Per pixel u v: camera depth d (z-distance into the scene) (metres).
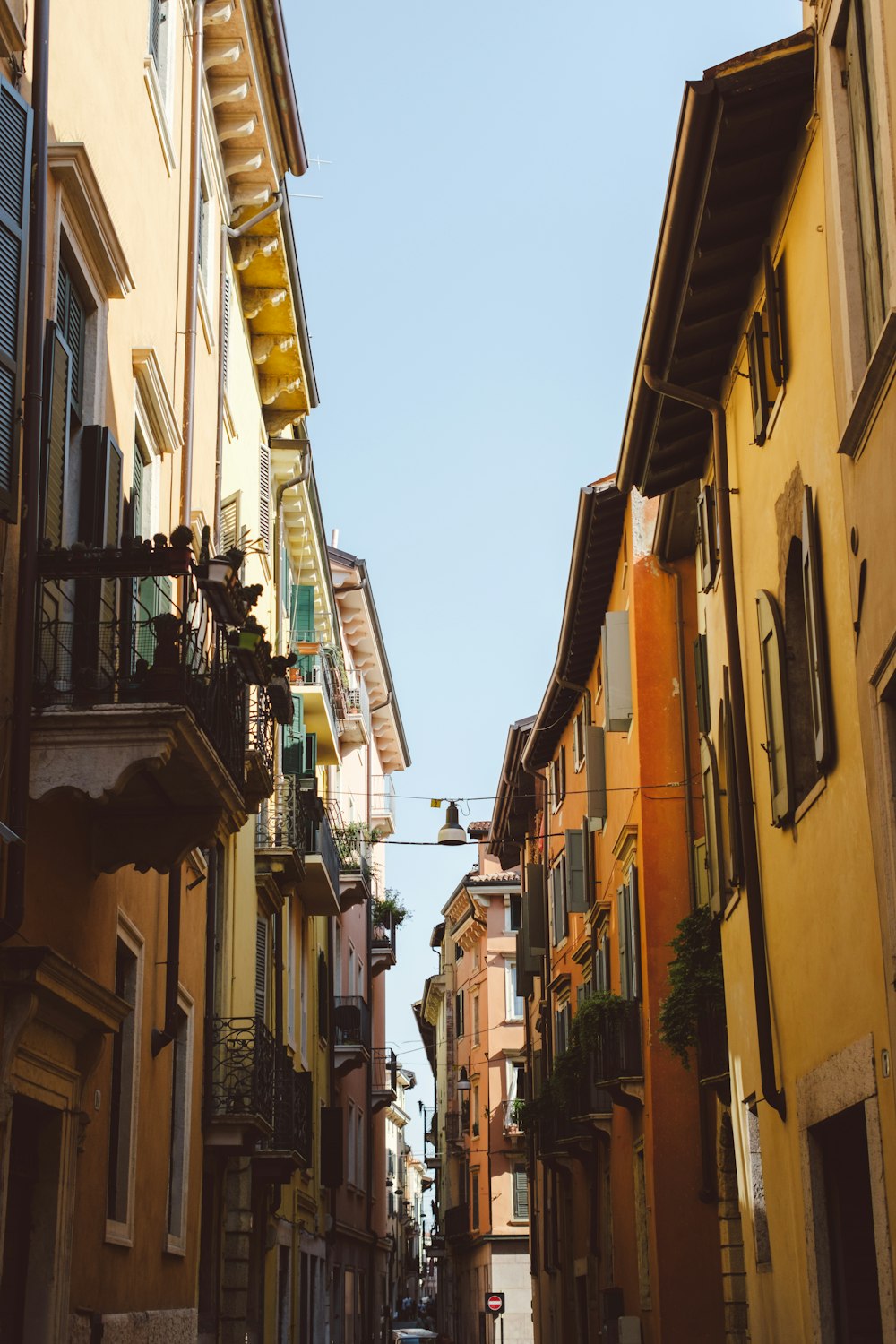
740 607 14.23
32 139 9.69
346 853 35.41
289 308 22.73
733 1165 20.41
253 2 18.11
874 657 9.12
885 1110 9.20
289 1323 26.70
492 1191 53.34
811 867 11.33
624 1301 24.02
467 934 57.72
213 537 18.06
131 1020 13.19
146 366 13.25
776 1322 13.13
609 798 26.08
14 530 9.40
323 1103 32.94
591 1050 23.55
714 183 11.97
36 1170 10.34
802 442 11.38
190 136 16.52
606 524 24.48
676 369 14.49
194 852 15.48
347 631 43.12
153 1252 13.77
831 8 10.21
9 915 9.03
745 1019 14.54
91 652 9.80
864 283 9.66
